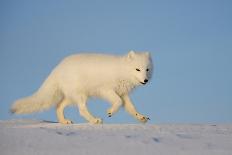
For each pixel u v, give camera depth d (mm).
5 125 24922
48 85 27250
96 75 26234
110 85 26484
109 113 26062
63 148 15633
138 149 15539
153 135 18297
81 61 26547
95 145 16141
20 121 27219
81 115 26344
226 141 17312
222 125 22719
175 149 15633
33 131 19234
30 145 16141
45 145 16141
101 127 21781
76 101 26547
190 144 16562
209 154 15023
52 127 22266
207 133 19312
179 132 19469
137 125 22641
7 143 16469
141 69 26281
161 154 14883
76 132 19203
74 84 26312
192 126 22047
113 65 26266
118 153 14930
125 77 26422
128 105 27078
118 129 20656
